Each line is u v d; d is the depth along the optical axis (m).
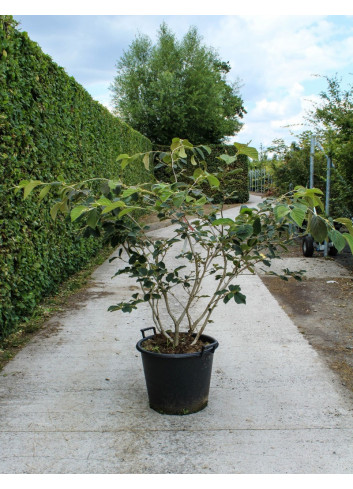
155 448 2.35
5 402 2.87
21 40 4.31
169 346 2.90
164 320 4.57
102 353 3.71
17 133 4.01
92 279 6.38
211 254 2.89
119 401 2.90
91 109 7.39
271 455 2.28
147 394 3.01
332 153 7.02
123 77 22.62
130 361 3.55
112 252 8.53
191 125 21.70
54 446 2.36
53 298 5.29
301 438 2.44
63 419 2.66
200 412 2.76
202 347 2.65
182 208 2.67
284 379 3.21
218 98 21.72
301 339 4.03
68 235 6.05
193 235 2.67
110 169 8.86
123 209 2.48
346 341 3.97
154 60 21.80
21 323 4.35
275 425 2.59
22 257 4.26
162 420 2.66
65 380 3.21
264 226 2.78
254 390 3.05
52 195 5.12
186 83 21.84
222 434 2.49
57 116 5.43
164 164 3.00
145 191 2.51
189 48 22.39
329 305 5.12
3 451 2.31
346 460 2.23
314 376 3.26
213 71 23.61
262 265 7.32
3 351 3.71
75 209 2.28
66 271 6.11
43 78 5.00
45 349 3.79
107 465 2.19
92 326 4.38
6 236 3.79
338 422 2.62
